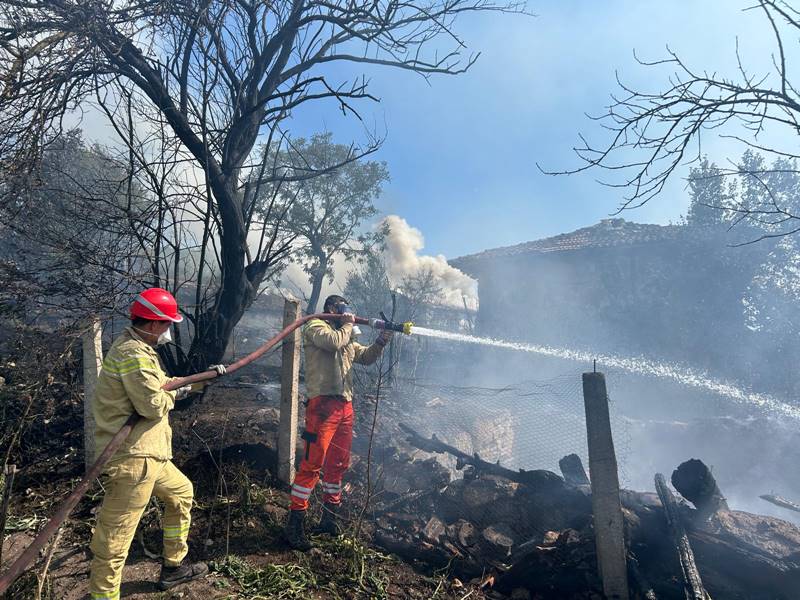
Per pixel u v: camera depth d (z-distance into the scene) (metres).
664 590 2.91
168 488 2.73
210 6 5.07
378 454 4.89
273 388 6.89
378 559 3.35
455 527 3.68
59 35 4.37
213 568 3.06
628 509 3.41
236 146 5.63
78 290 4.48
